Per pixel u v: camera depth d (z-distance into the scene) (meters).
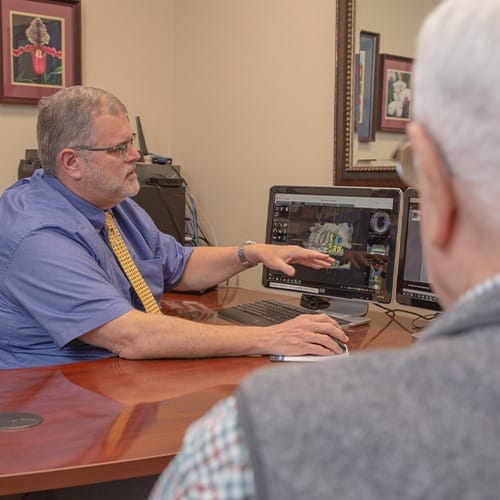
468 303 0.40
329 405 0.38
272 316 1.81
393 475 0.35
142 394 1.21
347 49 2.08
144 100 2.93
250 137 2.57
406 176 0.51
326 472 0.36
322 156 2.26
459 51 0.41
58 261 1.49
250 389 0.40
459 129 0.41
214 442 0.41
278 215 2.01
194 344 1.43
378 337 1.66
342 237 1.86
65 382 1.28
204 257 2.06
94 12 2.76
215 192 2.77
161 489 0.44
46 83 2.65
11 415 1.08
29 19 2.59
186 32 2.89
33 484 0.88
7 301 1.56
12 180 2.64
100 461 0.91
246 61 2.56
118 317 1.45
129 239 1.90
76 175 1.65
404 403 0.37
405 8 1.86
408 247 1.72
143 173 2.54
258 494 0.37
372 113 2.01
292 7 2.34
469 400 0.37
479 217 0.42
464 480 0.35
